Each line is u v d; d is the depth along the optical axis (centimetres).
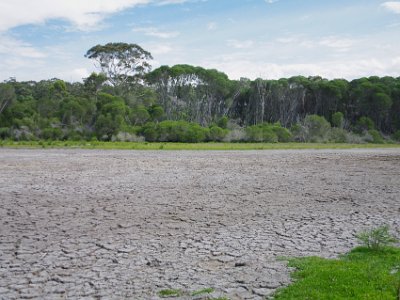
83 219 1248
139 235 1069
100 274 786
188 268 815
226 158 3562
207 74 9506
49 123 6388
